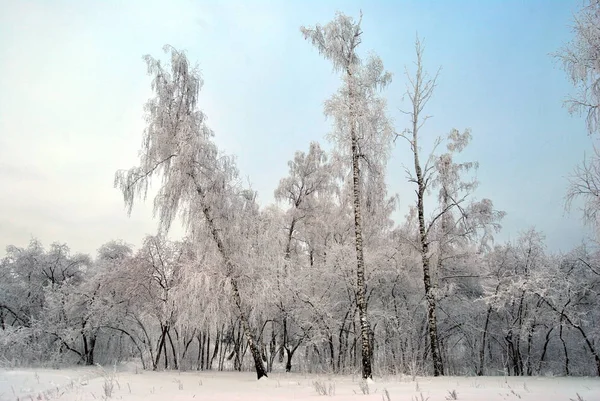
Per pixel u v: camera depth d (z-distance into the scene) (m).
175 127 16.56
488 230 19.56
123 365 23.48
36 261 26.22
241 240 17.02
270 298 17.16
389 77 16.12
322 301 19.28
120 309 22.48
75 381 12.74
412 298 21.22
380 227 21.00
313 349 20.42
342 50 15.39
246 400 9.12
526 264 19.52
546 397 7.78
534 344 20.56
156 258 21.09
